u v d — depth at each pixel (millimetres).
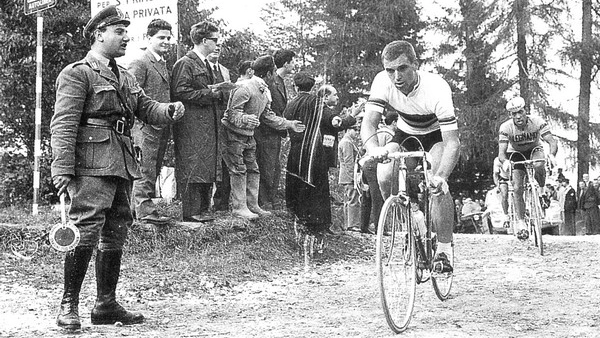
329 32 34062
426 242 5277
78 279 4664
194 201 7824
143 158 7449
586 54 29359
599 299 6020
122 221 4918
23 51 16641
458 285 6848
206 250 7527
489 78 30859
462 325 4922
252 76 8805
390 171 5332
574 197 18938
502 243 11148
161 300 5859
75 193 4656
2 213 8750
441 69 32156
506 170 9875
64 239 4477
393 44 5242
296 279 7094
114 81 4770
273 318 5152
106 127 4715
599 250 10102
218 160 7910
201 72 7754
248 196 8539
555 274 7672
